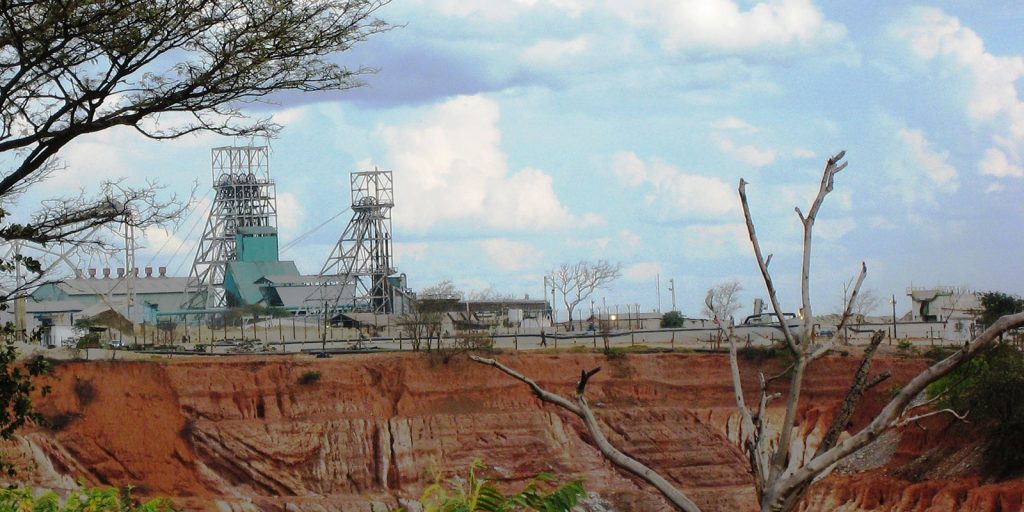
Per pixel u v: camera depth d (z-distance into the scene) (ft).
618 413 482.69
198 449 446.60
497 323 621.72
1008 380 334.85
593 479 461.78
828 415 441.27
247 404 463.83
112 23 94.68
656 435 475.72
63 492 395.14
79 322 552.00
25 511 79.15
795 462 48.73
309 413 465.47
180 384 458.09
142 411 443.73
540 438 472.03
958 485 332.60
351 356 498.28
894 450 380.17
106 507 82.17
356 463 456.45
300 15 97.50
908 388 45.60
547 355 505.25
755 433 49.14
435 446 465.47
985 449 341.82
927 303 577.84
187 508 421.18
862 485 357.61
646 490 460.14
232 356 490.90
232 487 443.73
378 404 474.49
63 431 422.00
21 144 101.81
